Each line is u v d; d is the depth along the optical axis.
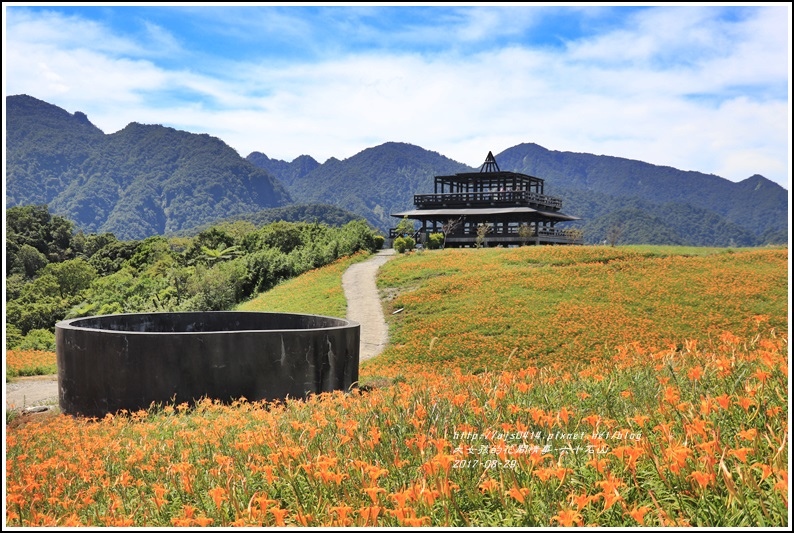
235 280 35.16
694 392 4.64
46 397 14.34
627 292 24.86
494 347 19.20
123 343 10.65
